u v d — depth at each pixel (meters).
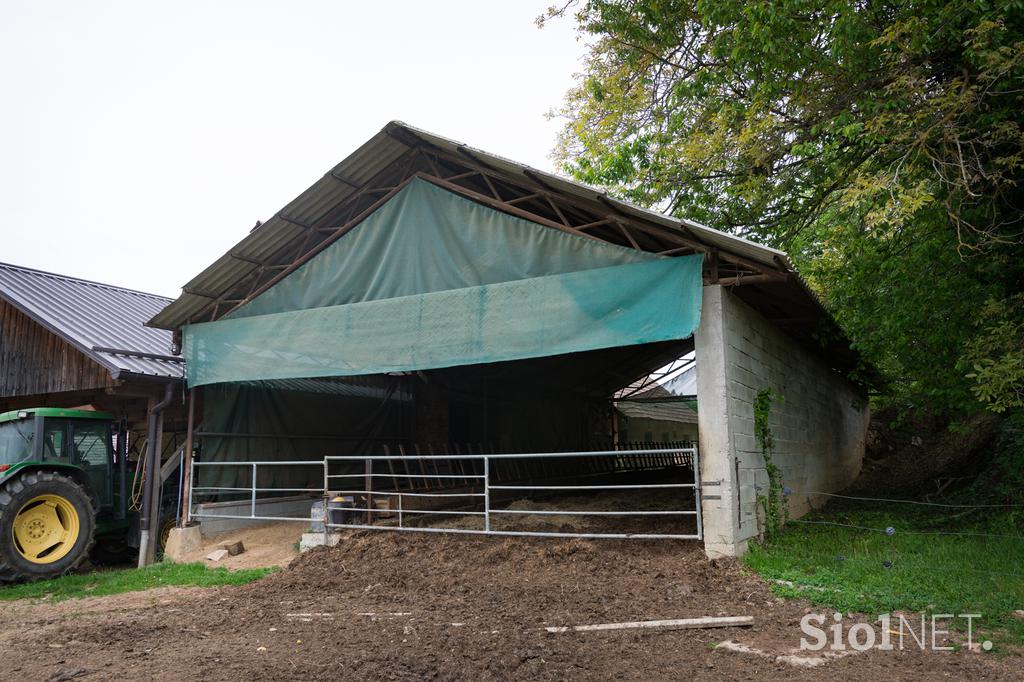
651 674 4.59
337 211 10.55
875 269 11.41
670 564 7.31
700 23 12.02
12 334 13.01
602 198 8.11
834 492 14.85
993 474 11.88
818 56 9.77
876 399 24.95
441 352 9.15
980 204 9.30
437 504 12.59
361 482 14.18
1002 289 9.37
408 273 9.67
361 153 9.59
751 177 11.99
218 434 11.59
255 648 5.44
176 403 11.73
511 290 8.82
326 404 13.70
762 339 9.88
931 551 7.75
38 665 5.27
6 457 9.91
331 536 9.34
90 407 13.12
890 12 9.43
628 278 8.13
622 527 9.98
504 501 13.84
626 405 24.02
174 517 11.95
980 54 7.88
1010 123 8.26
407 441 15.34
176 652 5.45
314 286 10.38
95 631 6.21
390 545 8.70
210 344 10.93
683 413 28.14
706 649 5.10
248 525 11.84
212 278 10.68
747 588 6.54
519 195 9.66
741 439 8.26
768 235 13.20
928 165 9.33
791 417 11.34
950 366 10.56
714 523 7.53
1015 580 6.41
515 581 7.24
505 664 4.79
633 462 23.48
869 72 9.78
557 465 18.38
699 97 12.20
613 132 14.84
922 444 22.62
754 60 10.12
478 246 9.25
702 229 7.41
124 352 11.41
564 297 8.48
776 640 5.27
